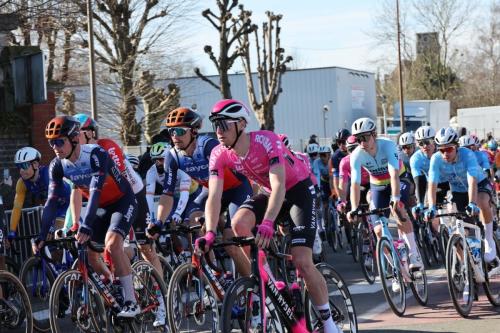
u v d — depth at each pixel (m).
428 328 6.54
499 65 66.69
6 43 13.07
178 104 22.72
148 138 22.22
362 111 35.97
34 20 13.70
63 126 5.72
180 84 26.89
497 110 39.16
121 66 21.53
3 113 11.71
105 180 5.85
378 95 73.19
